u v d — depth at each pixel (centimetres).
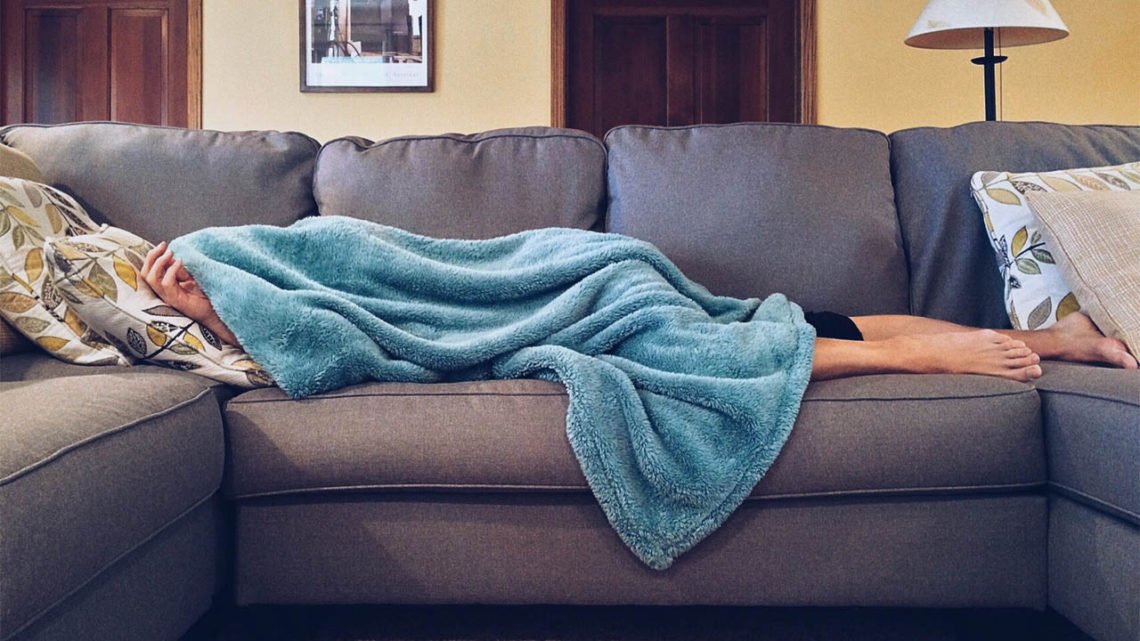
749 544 130
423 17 378
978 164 188
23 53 385
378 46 379
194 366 134
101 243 136
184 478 112
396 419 127
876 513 130
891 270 184
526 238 165
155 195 176
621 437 127
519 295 151
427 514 130
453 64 380
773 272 179
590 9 386
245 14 379
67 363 135
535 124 380
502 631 145
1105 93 380
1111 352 146
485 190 184
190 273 136
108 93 385
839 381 136
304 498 131
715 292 179
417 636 143
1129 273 149
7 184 143
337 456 126
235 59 380
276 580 131
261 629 143
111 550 95
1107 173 178
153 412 109
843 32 379
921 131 197
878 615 154
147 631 109
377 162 185
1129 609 113
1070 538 126
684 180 185
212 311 137
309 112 382
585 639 142
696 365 134
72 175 175
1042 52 380
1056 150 190
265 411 128
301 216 185
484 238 180
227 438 128
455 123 381
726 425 128
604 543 130
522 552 130
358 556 130
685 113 387
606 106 387
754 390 127
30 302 136
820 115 380
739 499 126
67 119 386
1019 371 137
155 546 111
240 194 180
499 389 131
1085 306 153
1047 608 137
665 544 126
